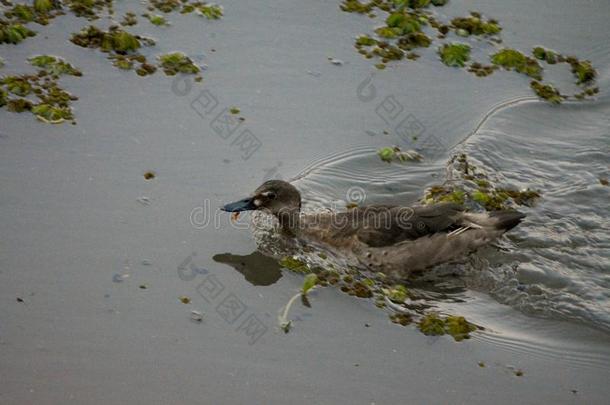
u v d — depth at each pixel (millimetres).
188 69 19562
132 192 16375
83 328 13578
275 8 22250
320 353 13664
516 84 20625
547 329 14633
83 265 14773
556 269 15945
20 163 16641
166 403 12422
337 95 19484
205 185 16781
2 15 20656
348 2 22734
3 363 12742
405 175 17891
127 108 18391
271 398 12672
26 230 15242
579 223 16969
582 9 23078
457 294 15625
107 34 20172
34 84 18656
